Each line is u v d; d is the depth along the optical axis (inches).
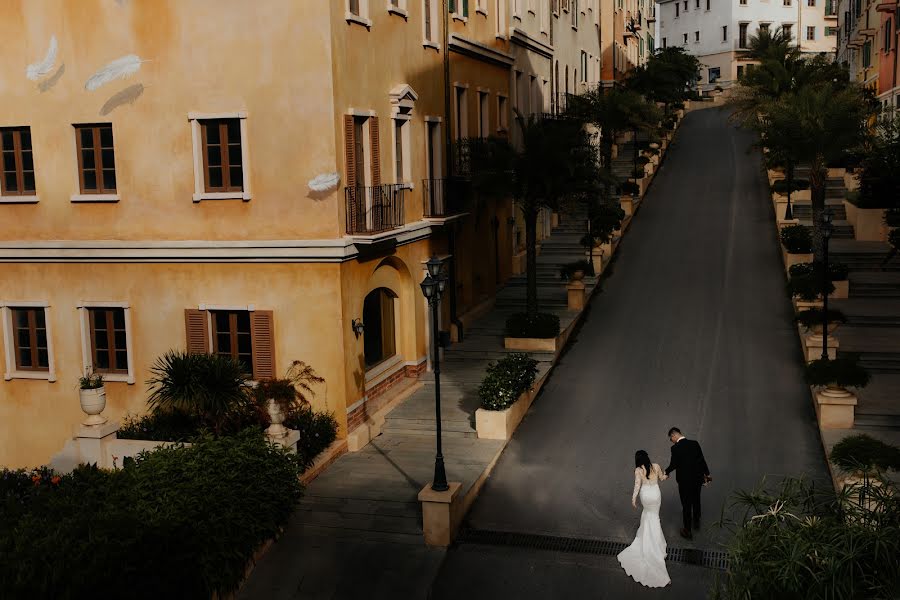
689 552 533.0
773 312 1067.3
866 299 1077.8
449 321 1009.5
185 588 458.0
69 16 729.6
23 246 756.0
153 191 731.4
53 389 775.1
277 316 714.8
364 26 752.3
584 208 1658.5
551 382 883.4
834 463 554.3
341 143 702.5
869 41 1844.2
